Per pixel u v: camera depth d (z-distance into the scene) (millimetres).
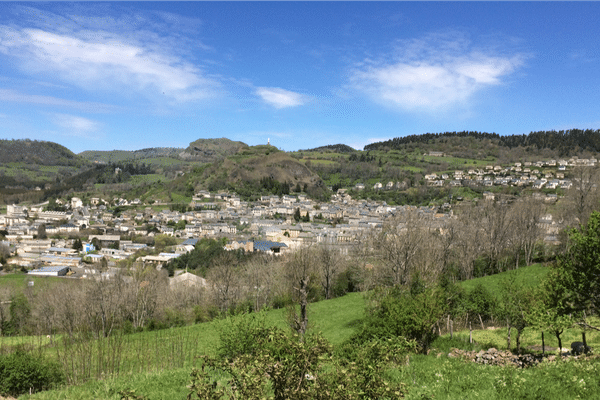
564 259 19781
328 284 69562
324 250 72000
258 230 177750
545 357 22594
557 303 20594
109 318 57125
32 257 143625
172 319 60094
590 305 18828
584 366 15422
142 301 65000
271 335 10367
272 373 9016
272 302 67875
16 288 87000
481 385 15391
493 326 40312
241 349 22688
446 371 17859
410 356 23219
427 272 43531
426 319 25141
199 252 123062
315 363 9750
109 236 174000
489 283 56875
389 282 54031
